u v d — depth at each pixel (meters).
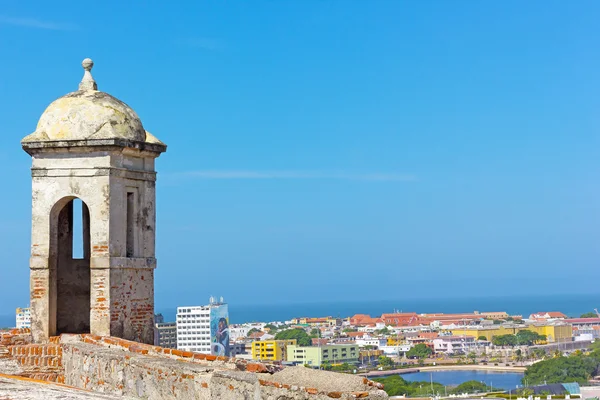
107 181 18.83
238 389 12.25
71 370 18.03
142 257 19.64
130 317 19.22
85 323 20.70
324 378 11.96
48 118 19.50
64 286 20.62
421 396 162.00
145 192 19.83
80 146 18.89
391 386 172.12
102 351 16.66
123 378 15.41
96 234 18.83
